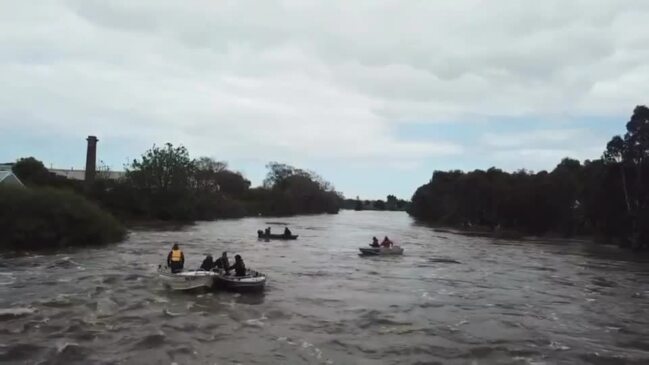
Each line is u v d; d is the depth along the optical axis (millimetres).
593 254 59500
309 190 192125
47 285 27109
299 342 18203
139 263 36625
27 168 84438
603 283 35281
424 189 164750
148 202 95812
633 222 68688
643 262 50562
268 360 16109
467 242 73625
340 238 72250
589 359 17422
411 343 18594
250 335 18812
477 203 120938
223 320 20781
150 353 16266
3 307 21656
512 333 20562
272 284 30000
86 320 19844
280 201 168625
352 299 26438
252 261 41188
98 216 51000
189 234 68625
